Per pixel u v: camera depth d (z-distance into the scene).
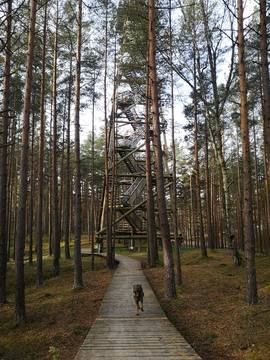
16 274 13.20
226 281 16.91
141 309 12.41
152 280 19.09
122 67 22.91
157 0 18.11
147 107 23.55
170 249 14.58
